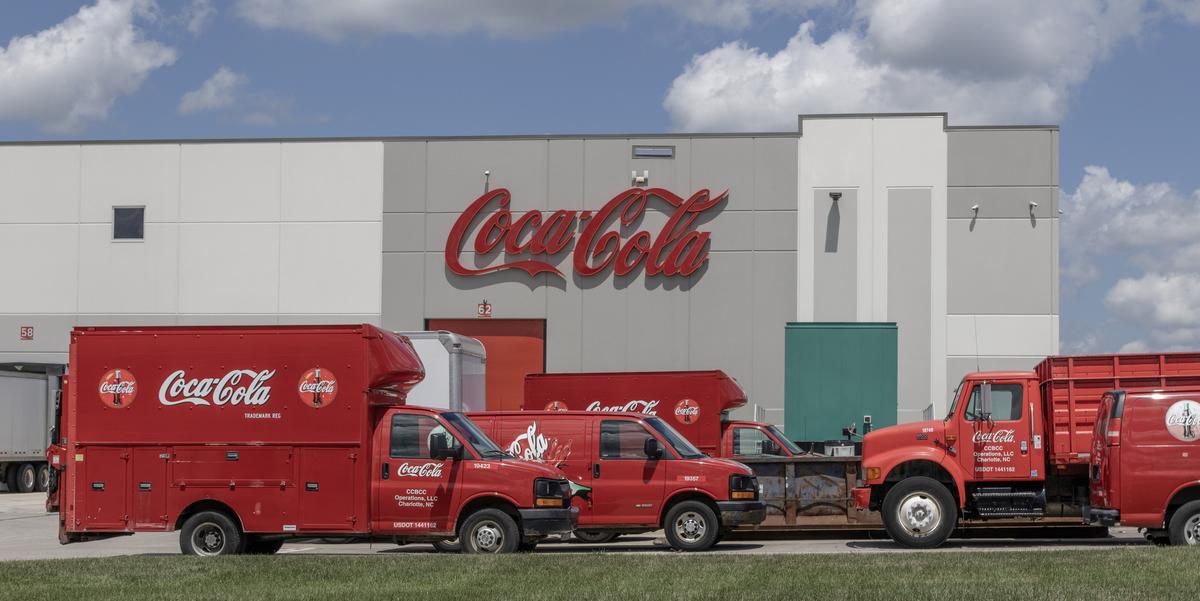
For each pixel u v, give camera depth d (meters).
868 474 17.39
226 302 33.19
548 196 32.59
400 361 16.08
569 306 32.41
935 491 17.12
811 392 25.62
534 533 15.47
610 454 17.19
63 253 33.78
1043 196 31.30
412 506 15.57
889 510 17.23
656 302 32.19
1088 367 16.92
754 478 17.19
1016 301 31.23
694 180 32.28
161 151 33.59
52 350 33.72
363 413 15.56
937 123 31.69
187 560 14.31
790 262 31.89
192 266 33.34
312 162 33.19
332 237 33.03
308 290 33.06
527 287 32.53
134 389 15.79
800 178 32.00
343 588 11.91
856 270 31.70
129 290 33.53
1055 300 31.11
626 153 32.47
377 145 33.03
